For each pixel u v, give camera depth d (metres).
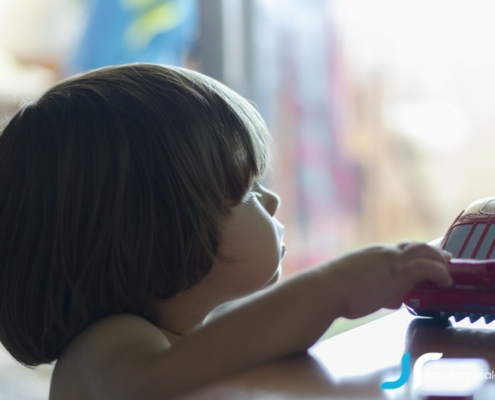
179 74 0.74
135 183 0.67
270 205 0.79
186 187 0.67
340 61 2.35
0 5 2.06
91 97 0.71
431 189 2.54
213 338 0.56
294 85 2.24
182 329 0.73
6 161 0.70
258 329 0.56
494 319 0.58
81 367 0.62
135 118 0.69
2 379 1.81
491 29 2.49
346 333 0.58
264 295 0.57
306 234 2.39
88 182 0.67
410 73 2.49
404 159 2.52
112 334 0.62
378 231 2.49
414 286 0.58
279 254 0.77
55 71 2.07
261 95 2.14
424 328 0.58
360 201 2.46
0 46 2.05
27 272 0.69
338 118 2.38
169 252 0.67
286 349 0.56
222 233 0.71
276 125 2.23
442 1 2.47
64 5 2.06
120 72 0.74
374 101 2.45
